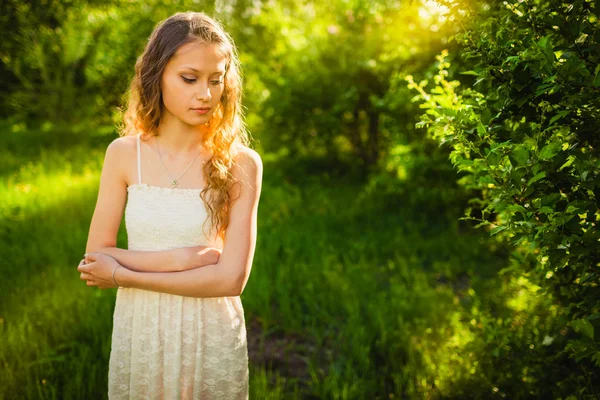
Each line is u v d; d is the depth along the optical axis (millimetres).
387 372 3092
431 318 3582
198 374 1807
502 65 1807
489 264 4801
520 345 2623
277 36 9023
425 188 6512
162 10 6051
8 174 7051
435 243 5242
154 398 1804
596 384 2260
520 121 2055
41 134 10102
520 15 1927
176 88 1666
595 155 1841
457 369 2814
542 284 2324
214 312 1820
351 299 3939
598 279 1784
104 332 3234
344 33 8211
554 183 1731
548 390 2443
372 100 7172
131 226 1785
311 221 5809
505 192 1724
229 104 1823
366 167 8336
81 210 5676
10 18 5551
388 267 4762
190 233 1757
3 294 3693
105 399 2646
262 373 2875
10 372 2721
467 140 1895
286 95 8172
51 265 4289
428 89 4918
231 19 7973
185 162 1788
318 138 8438
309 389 2977
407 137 6617
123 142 1812
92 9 5930
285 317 3693
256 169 1846
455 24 2104
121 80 7426
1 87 9469
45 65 8617
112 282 1736
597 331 1675
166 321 1781
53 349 3062
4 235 4918
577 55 1763
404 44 5926
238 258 1753
